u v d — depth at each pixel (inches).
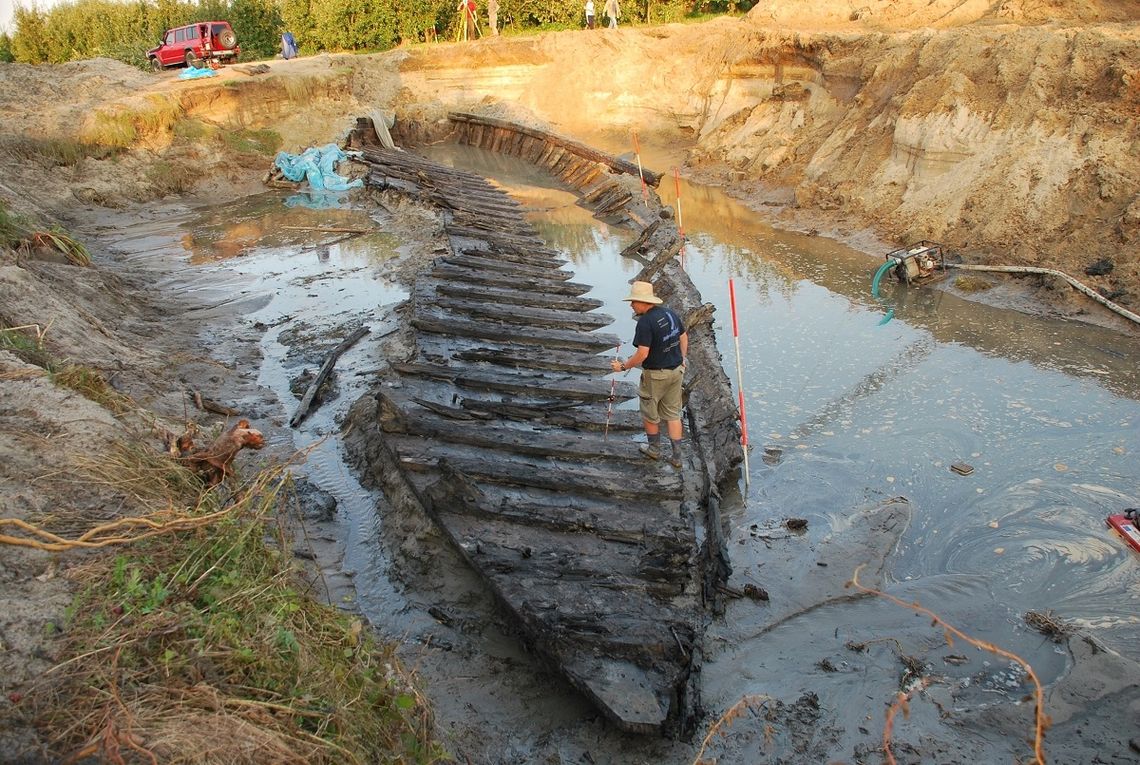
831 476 312.2
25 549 171.5
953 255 529.0
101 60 1032.8
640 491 289.4
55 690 138.5
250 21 1398.9
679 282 529.3
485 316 478.9
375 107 1129.4
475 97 1211.9
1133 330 410.9
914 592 250.4
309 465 327.3
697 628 229.8
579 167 933.8
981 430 334.3
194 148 884.0
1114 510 276.7
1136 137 491.8
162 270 591.2
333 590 249.9
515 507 273.3
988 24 781.9
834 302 489.1
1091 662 214.1
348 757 144.9
